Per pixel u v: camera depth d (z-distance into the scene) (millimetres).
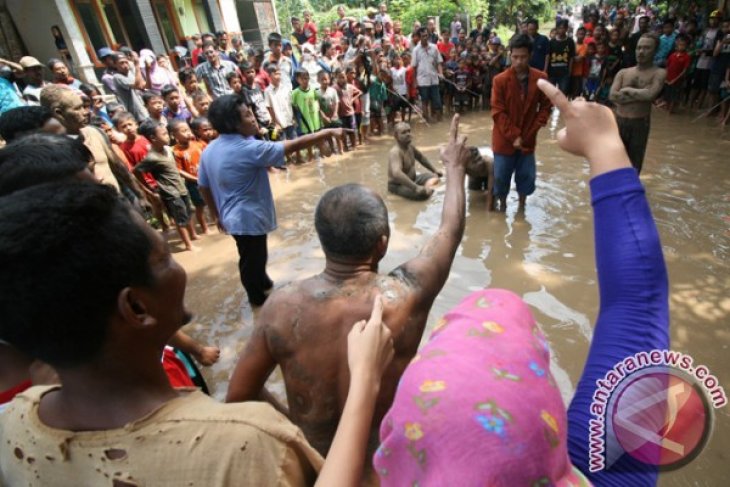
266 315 1592
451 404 489
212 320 3783
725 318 3244
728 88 8008
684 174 5801
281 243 4930
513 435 462
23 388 1318
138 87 7094
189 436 769
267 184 3652
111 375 810
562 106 890
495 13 24859
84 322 755
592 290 3662
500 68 10547
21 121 2631
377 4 22797
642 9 17266
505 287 3768
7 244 719
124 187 4012
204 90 8055
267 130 7762
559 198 5398
